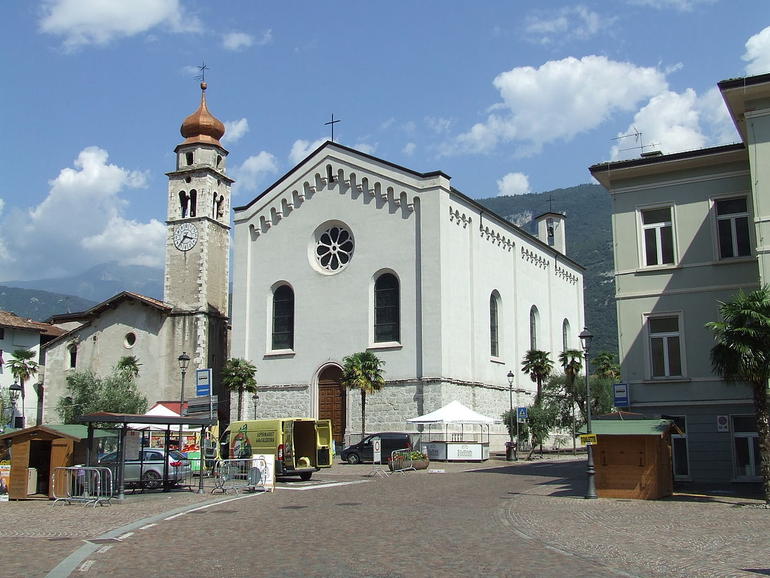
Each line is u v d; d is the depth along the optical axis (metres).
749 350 24.69
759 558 15.42
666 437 28.44
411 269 56.53
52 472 28.53
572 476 37.50
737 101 30.66
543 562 14.72
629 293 34.78
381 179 58.47
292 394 59.56
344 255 59.97
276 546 16.66
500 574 13.49
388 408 55.50
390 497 28.03
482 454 51.84
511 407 58.47
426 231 56.19
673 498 27.05
